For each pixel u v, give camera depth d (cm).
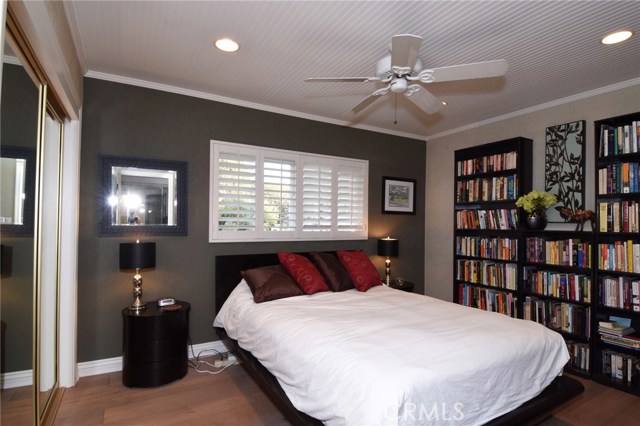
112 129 307
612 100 320
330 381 169
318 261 356
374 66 289
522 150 375
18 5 126
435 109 270
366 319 236
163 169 327
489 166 409
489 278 405
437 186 495
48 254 237
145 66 289
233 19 222
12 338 167
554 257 342
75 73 252
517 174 377
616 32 233
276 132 390
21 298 176
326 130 425
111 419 232
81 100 287
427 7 209
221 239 354
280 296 300
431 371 161
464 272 437
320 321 230
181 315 294
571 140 345
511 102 367
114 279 307
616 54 263
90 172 297
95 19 221
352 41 249
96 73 299
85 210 296
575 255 325
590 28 229
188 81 320
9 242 161
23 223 177
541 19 221
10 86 151
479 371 175
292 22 226
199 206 345
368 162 457
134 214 315
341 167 434
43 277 228
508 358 190
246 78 313
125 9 211
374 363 165
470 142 451
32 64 173
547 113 370
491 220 405
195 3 206
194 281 343
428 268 505
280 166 390
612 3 203
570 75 300
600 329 305
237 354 289
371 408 144
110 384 281
